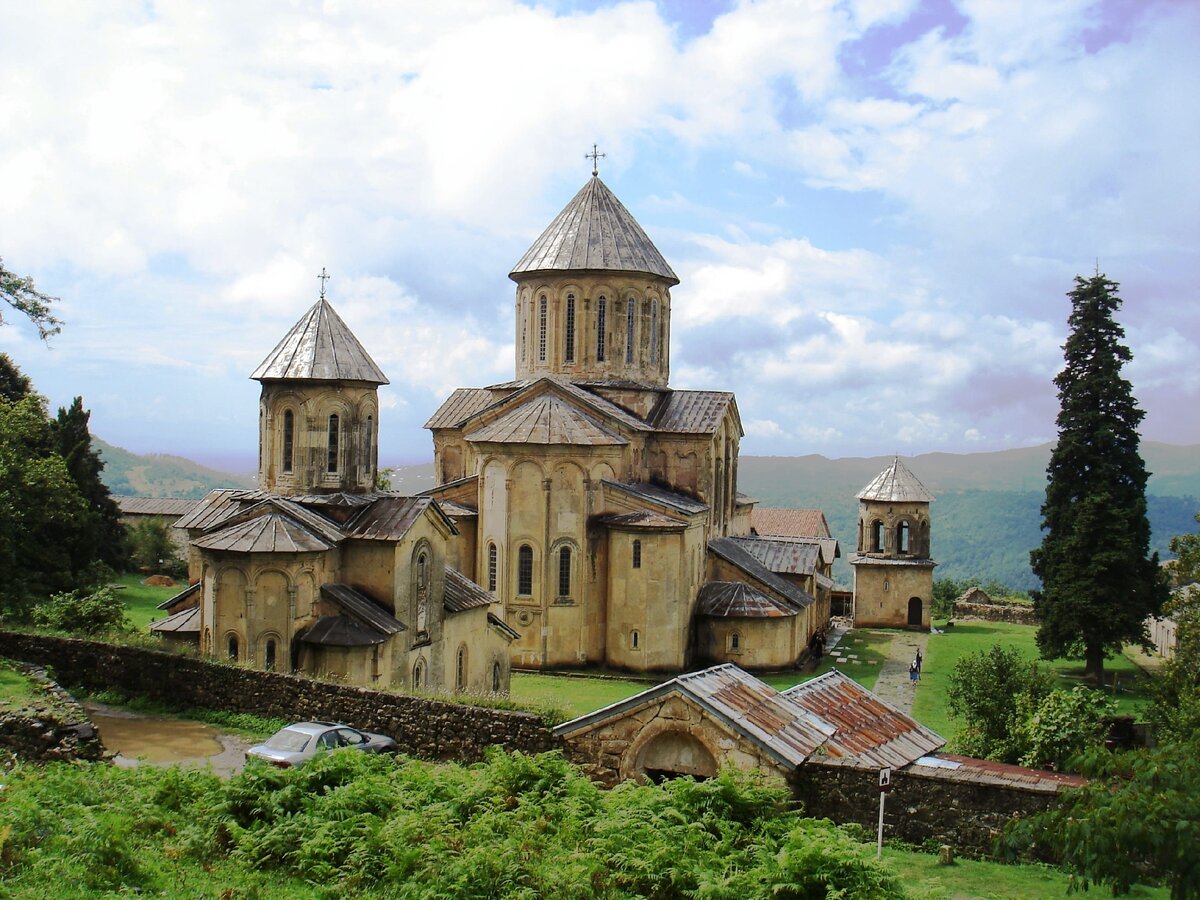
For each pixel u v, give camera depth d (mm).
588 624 49094
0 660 29422
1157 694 34531
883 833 18844
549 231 56094
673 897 15523
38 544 57094
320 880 16406
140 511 93062
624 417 52281
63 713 24641
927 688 49344
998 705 31094
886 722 21625
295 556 34344
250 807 18500
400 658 36656
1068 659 55688
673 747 19172
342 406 38312
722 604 51938
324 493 38156
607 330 54438
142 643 32656
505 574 48531
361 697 27203
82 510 59562
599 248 54281
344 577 37188
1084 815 14969
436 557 39094
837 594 85062
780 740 18766
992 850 18344
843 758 19016
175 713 30203
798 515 96500
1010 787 18359
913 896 14867
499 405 52594
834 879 14625
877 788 18656
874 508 73438
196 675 30562
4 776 18922
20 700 24953
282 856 17141
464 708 25359
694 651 51906
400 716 26375
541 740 24516
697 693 18828
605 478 50156
